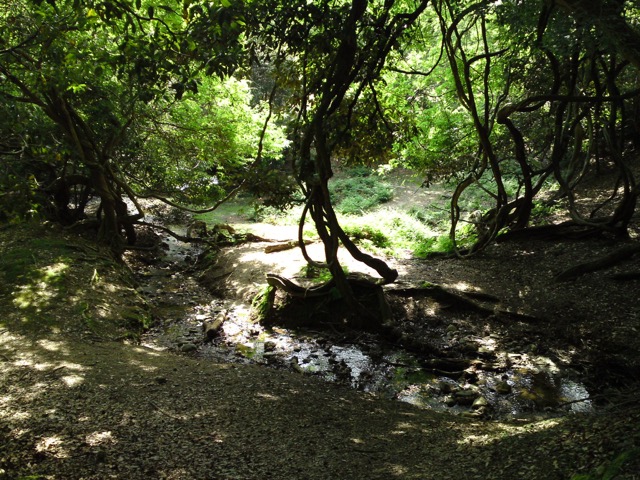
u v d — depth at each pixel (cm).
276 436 630
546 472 457
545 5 774
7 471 529
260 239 1762
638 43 548
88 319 1100
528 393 868
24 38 1039
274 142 1789
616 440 466
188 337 1136
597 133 1759
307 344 1098
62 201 1672
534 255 1412
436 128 1648
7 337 976
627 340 966
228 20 611
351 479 522
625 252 1222
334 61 872
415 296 1219
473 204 2133
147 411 684
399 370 976
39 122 1338
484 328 1117
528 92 1373
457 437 634
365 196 2584
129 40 649
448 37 962
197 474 532
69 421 641
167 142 1770
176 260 1756
